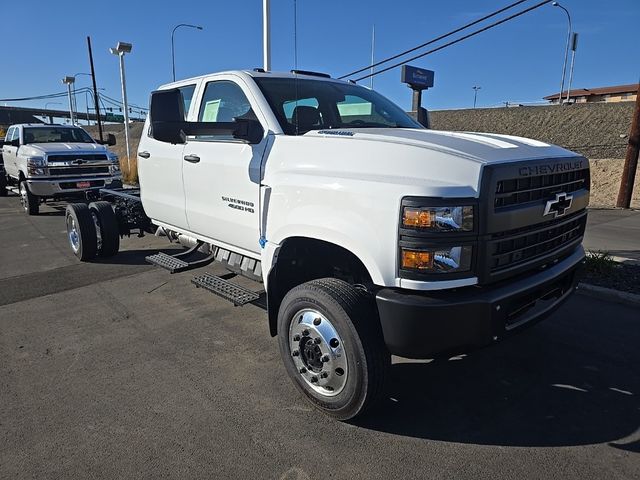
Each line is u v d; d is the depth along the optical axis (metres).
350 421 3.10
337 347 2.96
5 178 15.95
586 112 34.22
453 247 2.57
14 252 7.74
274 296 3.53
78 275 6.32
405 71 14.15
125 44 18.72
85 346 4.20
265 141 3.69
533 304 3.10
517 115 37.41
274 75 4.22
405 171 2.75
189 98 4.82
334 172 3.04
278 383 3.58
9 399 3.38
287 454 2.80
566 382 3.58
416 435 2.98
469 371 3.75
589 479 2.59
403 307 2.61
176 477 2.62
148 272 6.42
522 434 2.99
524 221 2.82
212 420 3.12
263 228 3.64
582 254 3.58
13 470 2.67
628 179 11.94
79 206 6.90
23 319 4.82
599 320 4.62
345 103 4.27
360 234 2.79
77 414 3.20
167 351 4.09
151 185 5.43
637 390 3.47
